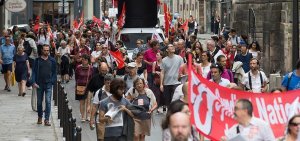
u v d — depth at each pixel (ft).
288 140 51.06
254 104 59.77
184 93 67.72
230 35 169.58
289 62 167.02
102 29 260.83
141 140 75.31
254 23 172.24
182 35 201.57
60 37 205.16
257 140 51.29
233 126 54.90
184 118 38.96
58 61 174.19
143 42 163.94
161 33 181.37
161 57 117.80
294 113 59.52
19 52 138.51
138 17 185.16
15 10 160.45
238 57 125.08
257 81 96.02
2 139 92.58
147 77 120.98
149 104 80.38
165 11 199.52
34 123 106.93
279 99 59.98
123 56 141.69
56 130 99.96
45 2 338.95
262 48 179.32
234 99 58.80
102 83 104.22
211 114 58.08
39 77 103.55
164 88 112.16
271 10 175.42
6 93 144.77
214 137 57.77
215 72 85.15
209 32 390.21
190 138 41.50
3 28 195.31
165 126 46.39
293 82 80.74
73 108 125.90
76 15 343.67
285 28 167.94
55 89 127.75
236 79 108.06
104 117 68.64
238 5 192.13
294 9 105.29
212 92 58.34
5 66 146.61
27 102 131.13
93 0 352.90
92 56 138.51
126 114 69.56
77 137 63.00
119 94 69.26
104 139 69.31
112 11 316.40
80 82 108.68
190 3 420.36
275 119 59.93
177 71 111.24
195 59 125.29
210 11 388.78
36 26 219.61
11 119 110.83
